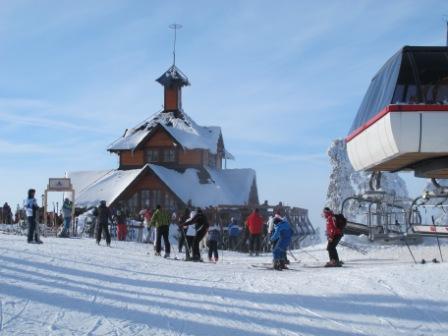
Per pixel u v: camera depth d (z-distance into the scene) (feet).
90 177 170.40
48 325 26.04
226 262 64.69
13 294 31.60
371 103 55.11
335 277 41.37
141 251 72.33
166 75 173.37
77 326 26.16
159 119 170.91
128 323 27.12
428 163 53.31
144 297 33.19
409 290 35.40
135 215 133.28
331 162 130.41
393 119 47.26
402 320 30.04
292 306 32.58
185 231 65.77
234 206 121.29
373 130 52.37
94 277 39.01
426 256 65.31
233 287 38.29
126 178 154.10
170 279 40.93
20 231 101.65
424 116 47.09
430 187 64.54
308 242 153.99
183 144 155.94
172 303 31.99
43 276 37.83
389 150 49.47
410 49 49.73
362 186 127.85
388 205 66.18
